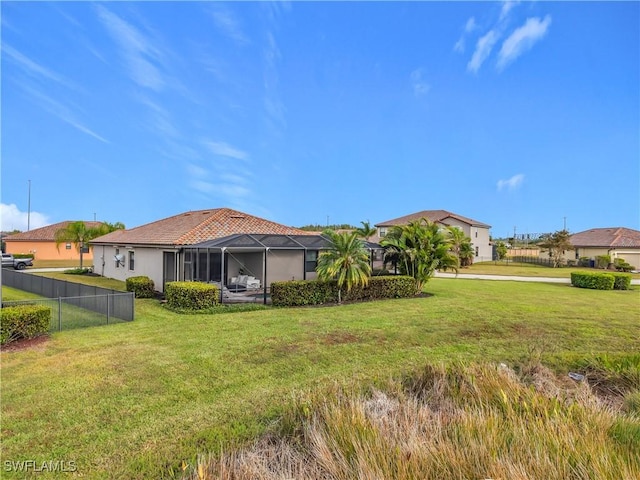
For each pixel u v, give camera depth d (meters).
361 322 11.34
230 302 15.18
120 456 4.30
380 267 23.83
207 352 8.30
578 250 49.59
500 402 4.37
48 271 33.09
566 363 7.25
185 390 6.28
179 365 7.47
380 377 6.55
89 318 11.90
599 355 7.55
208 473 3.25
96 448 4.48
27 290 19.86
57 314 11.89
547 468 2.88
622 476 2.78
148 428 4.97
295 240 18.17
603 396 5.70
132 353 8.23
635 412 4.59
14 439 4.69
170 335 9.83
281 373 7.14
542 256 53.81
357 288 15.83
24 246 46.72
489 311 13.42
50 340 9.37
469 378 5.10
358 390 5.18
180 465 3.96
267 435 4.27
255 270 19.66
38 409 5.52
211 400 5.89
